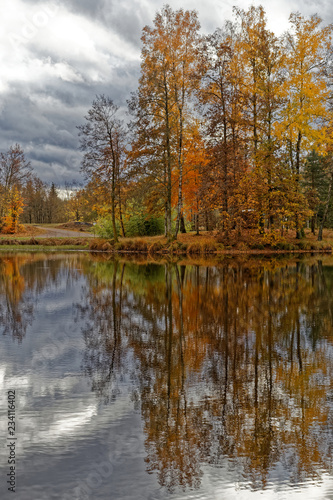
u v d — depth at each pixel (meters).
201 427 4.22
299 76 31.20
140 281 15.91
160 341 7.47
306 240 36.00
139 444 3.87
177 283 15.28
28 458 3.63
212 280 16.09
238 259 27.33
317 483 3.33
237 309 10.39
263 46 29.78
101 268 21.34
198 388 5.26
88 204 42.69
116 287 14.31
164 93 31.06
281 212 31.89
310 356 6.60
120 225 47.25
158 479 3.34
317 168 46.44
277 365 6.16
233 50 30.25
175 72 30.28
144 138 30.95
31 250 40.66
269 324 8.77
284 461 3.63
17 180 61.47
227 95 30.61
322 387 5.32
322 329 8.33
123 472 3.44
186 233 39.75
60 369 5.96
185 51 30.36
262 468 3.51
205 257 29.42
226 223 33.38
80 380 5.52
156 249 33.56
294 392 5.15
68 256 31.50
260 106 30.03
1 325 8.76
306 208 32.81
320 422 4.36
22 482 3.29
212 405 4.75
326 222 51.09
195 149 35.16
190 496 3.13
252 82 31.42
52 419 4.36
